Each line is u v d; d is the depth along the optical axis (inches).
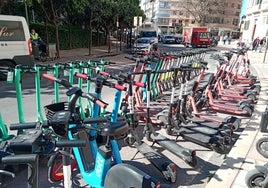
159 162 134.6
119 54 802.2
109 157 100.1
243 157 152.9
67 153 71.1
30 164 53.3
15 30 355.3
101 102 90.2
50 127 69.5
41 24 741.9
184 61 362.6
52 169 116.5
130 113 159.3
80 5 600.7
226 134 171.6
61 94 282.5
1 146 61.8
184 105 195.6
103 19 893.8
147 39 922.7
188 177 135.7
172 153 152.6
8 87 305.1
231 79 349.4
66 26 880.9
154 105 229.6
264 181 109.2
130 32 1088.8
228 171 137.1
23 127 66.1
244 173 135.3
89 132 110.0
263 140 152.9
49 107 129.8
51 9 602.2
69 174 72.7
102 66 186.5
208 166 148.1
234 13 3090.6
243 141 176.2
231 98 281.3
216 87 282.7
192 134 174.2
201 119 201.9
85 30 964.6
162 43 1603.1
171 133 183.9
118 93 116.8
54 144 59.7
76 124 79.0
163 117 195.0
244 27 1640.0
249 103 257.8
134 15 1085.1
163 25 3248.0
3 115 210.7
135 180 84.6
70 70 173.5
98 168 102.3
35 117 208.4
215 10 2829.7
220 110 249.8
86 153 109.7
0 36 339.6
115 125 95.0
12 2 586.9
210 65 548.1
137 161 147.8
